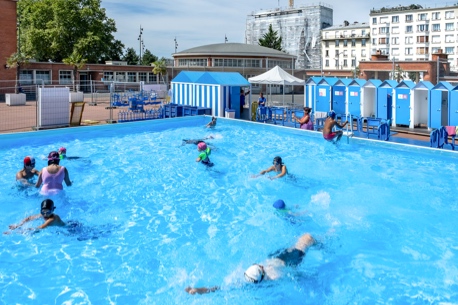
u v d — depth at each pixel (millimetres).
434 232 7898
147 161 13148
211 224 8289
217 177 11461
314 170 12195
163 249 7172
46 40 52844
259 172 11930
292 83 22906
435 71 44719
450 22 89938
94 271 6398
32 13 54281
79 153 14195
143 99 30312
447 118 17547
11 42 41156
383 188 10500
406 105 18984
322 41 108500
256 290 5895
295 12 123250
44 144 15609
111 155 13945
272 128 18891
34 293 5785
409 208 9133
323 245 7297
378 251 7121
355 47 103125
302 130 17578
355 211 8977
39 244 7277
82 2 54406
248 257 6875
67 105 19688
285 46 126750
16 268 6465
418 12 93312
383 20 97938
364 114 20703
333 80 21797
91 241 7445
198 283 6082
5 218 8422
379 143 15078
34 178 10484
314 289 5934
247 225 8234
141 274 6328
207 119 21703
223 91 22406
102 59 62250
